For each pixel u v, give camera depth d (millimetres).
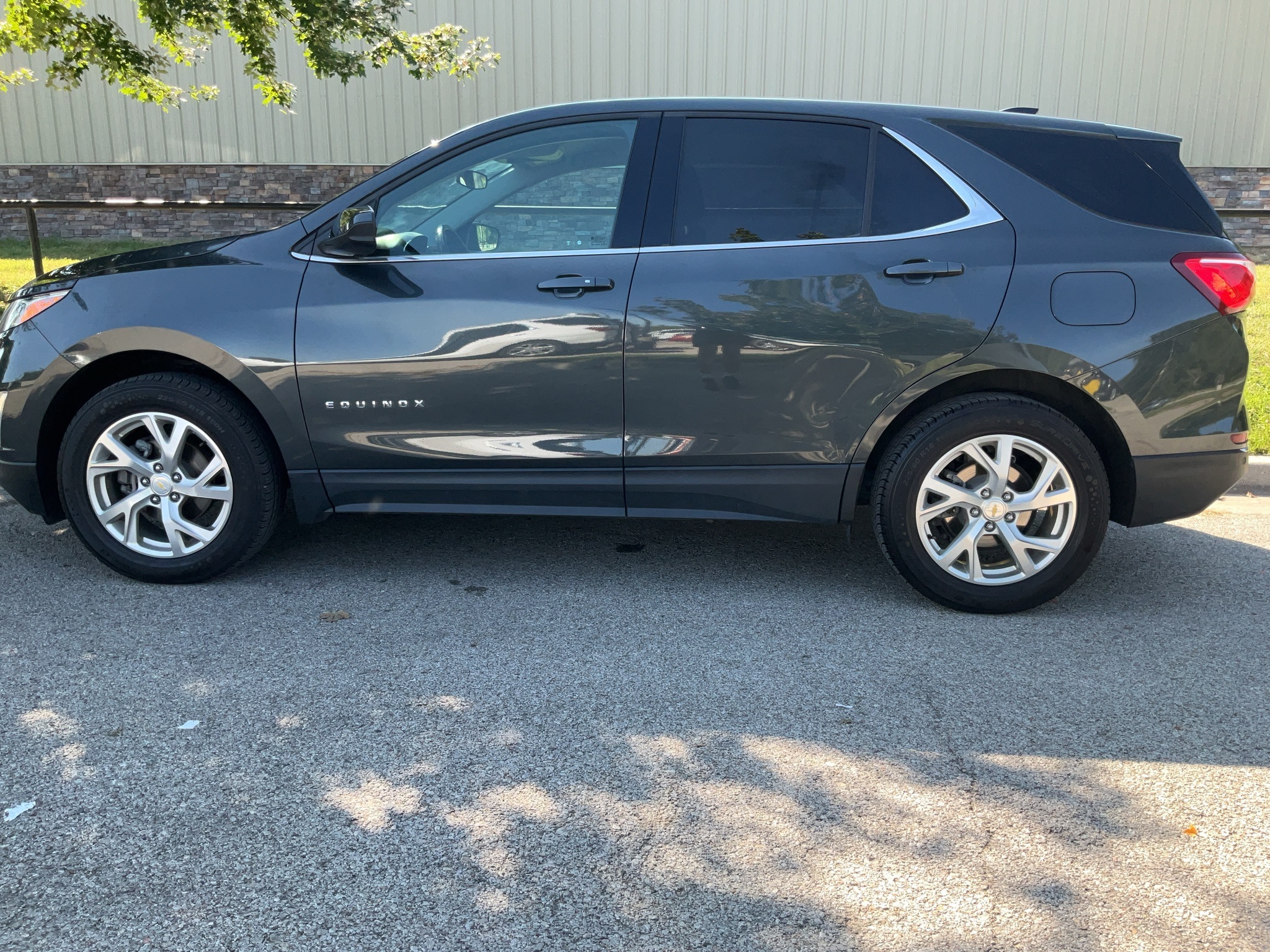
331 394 3742
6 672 3180
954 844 2359
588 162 3783
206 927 2057
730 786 2600
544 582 4059
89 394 4039
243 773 2629
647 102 3826
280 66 16641
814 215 3684
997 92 16516
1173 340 3551
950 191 3654
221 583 3992
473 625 3617
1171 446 3617
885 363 3605
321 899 2148
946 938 2049
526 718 2945
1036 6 16250
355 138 16891
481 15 16281
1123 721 2973
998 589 3732
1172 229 3629
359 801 2506
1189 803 2543
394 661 3309
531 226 3762
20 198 16578
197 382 3807
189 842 2332
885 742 2834
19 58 16641
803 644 3498
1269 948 2029
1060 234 3598
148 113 16906
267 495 3877
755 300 3611
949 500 3695
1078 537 3686
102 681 3133
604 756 2740
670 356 3650
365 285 3736
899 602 3908
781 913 2119
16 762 2658
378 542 4500
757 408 3670
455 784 2592
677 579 4117
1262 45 16391
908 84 16484
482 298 3682
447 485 3842
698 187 3729
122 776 2600
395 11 11578
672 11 16297
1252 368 7727
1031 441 3629
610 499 3826
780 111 3768
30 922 2061
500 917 2102
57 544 4395
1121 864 2293
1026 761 2738
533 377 3691
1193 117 16609
